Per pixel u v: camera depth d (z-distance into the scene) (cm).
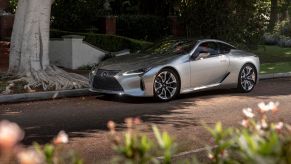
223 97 1273
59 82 1359
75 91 1302
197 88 1252
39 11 1430
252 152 261
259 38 2331
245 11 2280
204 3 2308
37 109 1088
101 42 2131
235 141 305
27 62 1420
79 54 1903
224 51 1328
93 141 757
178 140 751
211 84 1286
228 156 308
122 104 1152
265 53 2712
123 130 838
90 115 998
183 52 1242
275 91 1411
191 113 1023
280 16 3744
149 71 1147
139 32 2605
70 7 2366
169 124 897
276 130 319
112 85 1165
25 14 1441
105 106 1123
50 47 1923
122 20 2561
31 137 787
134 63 1176
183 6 2416
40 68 1426
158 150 337
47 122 920
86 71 1830
